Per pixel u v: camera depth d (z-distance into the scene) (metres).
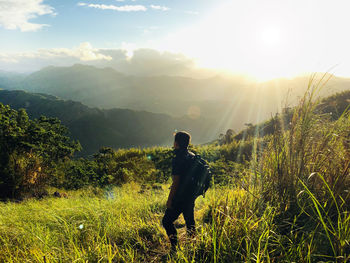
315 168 2.46
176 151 2.81
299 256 1.77
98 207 4.04
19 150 8.57
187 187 2.67
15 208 4.61
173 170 2.71
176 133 2.85
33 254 2.32
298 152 2.54
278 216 2.38
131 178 10.95
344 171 2.23
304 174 2.47
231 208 2.69
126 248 2.59
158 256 2.52
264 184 2.80
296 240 2.01
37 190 8.20
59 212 3.85
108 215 3.51
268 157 2.98
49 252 2.32
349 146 2.48
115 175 11.05
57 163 10.58
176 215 2.71
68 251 2.46
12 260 2.24
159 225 3.27
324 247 1.83
